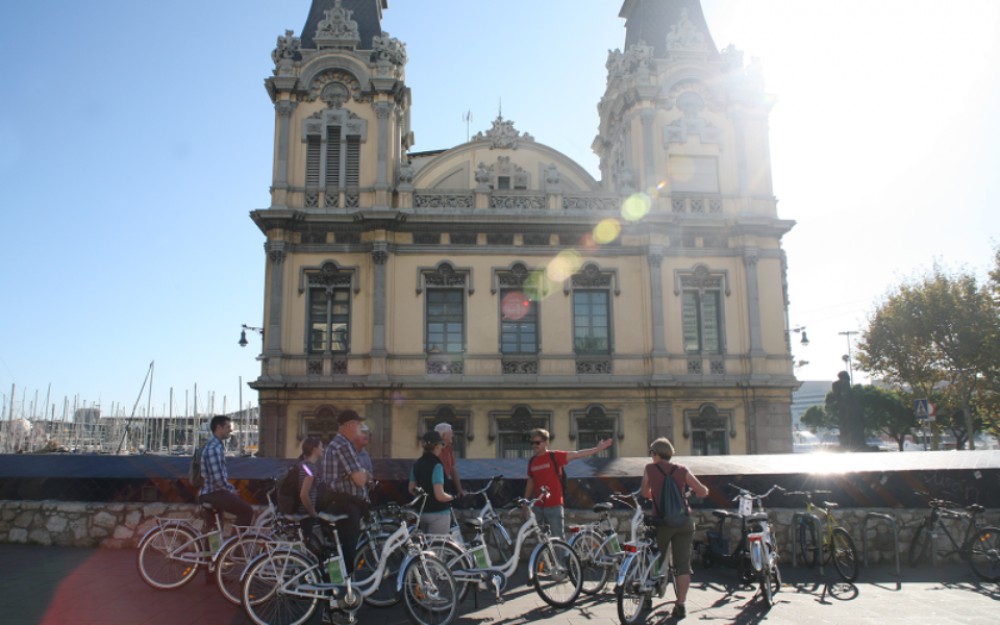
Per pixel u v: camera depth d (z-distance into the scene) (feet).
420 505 37.14
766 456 52.08
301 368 90.48
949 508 47.37
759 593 37.99
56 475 47.26
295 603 31.14
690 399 92.48
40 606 32.86
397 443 89.15
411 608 30.83
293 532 35.27
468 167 101.96
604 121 116.16
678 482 33.96
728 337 95.45
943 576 42.83
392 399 89.71
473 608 34.73
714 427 92.58
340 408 89.10
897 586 39.88
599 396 91.66
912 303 141.08
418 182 101.04
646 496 34.42
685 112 101.14
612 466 48.73
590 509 45.73
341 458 32.19
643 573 32.91
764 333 95.66
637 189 99.45
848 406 87.40
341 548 31.65
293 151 96.22
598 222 95.35
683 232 97.09
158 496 46.62
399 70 101.14
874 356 151.43
